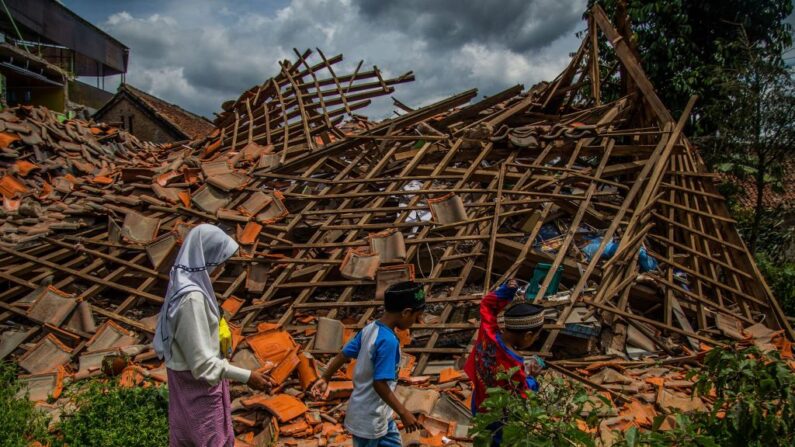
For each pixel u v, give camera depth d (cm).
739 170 1016
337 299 702
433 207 721
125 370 540
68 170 1117
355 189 822
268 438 442
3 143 1064
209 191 781
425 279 654
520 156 852
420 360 577
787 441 295
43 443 402
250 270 679
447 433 444
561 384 305
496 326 325
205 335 292
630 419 457
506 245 704
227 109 1262
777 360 320
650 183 759
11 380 541
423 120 951
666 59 1228
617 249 685
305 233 782
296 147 915
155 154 1277
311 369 520
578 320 604
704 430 327
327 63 1194
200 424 300
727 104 1020
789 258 1130
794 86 963
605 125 867
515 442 249
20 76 2112
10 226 793
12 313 642
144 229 728
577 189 881
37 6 2352
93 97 3036
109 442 374
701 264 779
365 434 302
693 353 608
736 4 1225
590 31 1053
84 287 705
